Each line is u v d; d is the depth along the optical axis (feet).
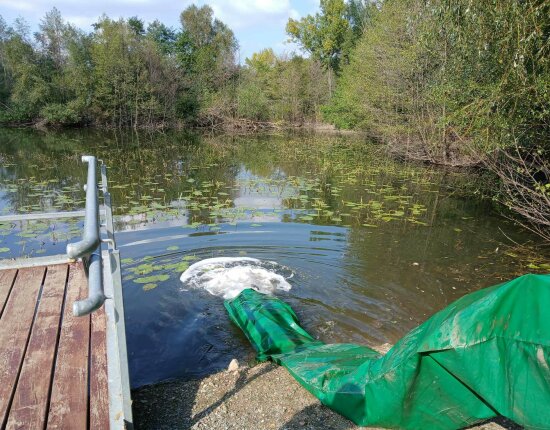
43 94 99.25
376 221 26.58
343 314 15.19
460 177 42.65
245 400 9.83
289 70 126.41
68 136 83.20
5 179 37.52
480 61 23.89
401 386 7.73
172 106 110.52
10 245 20.44
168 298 15.89
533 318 6.26
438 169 47.42
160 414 9.41
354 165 50.19
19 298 9.73
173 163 49.52
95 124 107.45
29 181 36.70
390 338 13.83
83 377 7.41
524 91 20.57
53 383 7.24
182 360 12.42
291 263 19.47
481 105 24.41
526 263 20.20
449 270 19.24
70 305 9.55
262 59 169.48
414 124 52.80
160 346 13.08
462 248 22.11
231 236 22.81
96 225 5.45
